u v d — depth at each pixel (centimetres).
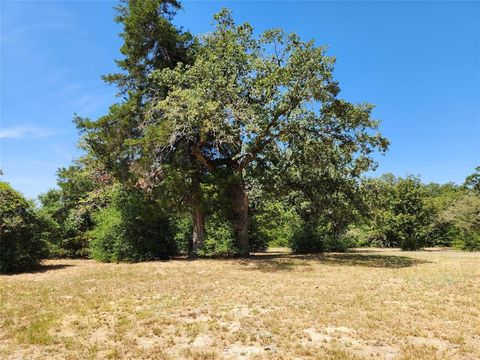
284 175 2231
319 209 2467
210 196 1909
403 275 1317
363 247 3444
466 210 2997
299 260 1839
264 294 984
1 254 1477
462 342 602
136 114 1798
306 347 582
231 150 2044
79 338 636
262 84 1745
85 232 2180
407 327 683
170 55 1988
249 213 2514
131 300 927
